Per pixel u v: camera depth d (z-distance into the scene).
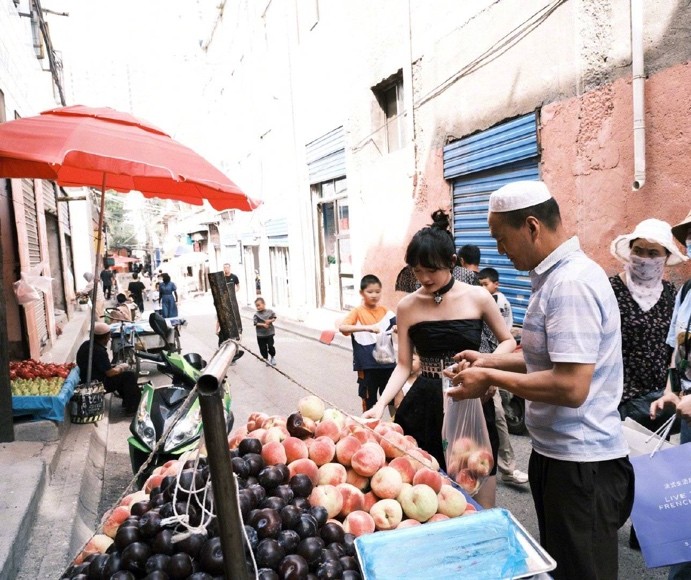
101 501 4.40
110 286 21.92
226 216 27.75
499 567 1.51
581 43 5.48
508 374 1.87
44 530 3.45
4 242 6.90
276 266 18.66
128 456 5.50
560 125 5.86
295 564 1.54
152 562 1.49
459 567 1.51
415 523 1.96
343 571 1.60
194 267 39.19
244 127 21.33
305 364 9.41
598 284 1.78
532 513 3.71
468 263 4.63
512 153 6.64
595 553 1.82
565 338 1.73
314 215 14.27
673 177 4.64
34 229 9.27
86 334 12.86
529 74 6.30
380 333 4.50
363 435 2.27
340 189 12.61
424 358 2.81
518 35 6.42
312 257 14.32
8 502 3.44
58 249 13.59
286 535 1.63
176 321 10.10
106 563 1.53
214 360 1.24
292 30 14.30
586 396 1.74
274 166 17.59
